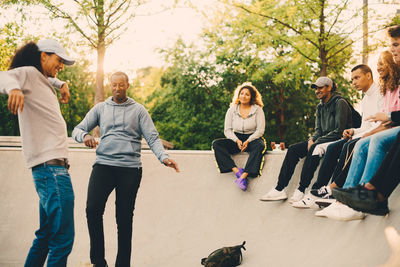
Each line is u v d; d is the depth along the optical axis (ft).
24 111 9.18
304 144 14.79
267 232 14.78
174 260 14.49
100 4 28.45
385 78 11.40
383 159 9.50
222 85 56.13
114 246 15.72
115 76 12.58
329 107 14.75
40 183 9.30
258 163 15.97
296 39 33.30
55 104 9.69
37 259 9.66
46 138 9.30
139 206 16.80
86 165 18.08
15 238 16.28
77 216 16.80
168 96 60.54
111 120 12.53
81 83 58.85
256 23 33.63
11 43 37.06
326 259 11.10
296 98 55.01
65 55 10.10
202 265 13.76
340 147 13.14
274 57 39.11
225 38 38.17
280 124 56.65
